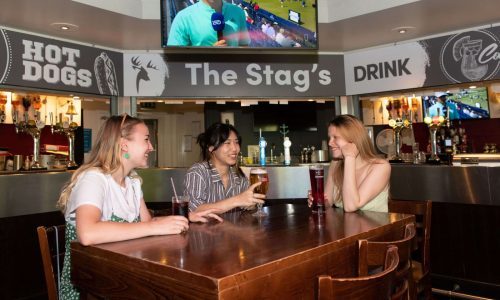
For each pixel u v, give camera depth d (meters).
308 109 6.05
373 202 1.98
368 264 1.14
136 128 1.60
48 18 3.20
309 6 3.02
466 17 3.53
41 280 3.22
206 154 2.32
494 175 3.02
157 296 0.91
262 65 4.29
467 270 3.21
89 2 2.95
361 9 3.38
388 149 4.89
